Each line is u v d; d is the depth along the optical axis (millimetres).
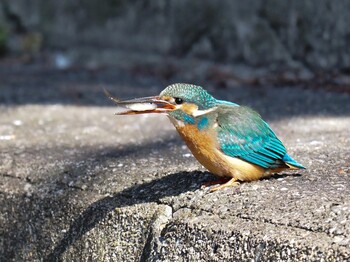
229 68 9664
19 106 8203
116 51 10719
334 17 8773
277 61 9344
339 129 6492
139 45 10508
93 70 10602
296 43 9141
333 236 3902
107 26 10758
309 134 6312
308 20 8984
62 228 5215
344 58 8781
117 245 4820
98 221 4957
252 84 9180
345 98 8133
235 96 8516
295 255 3893
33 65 11156
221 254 4195
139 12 10453
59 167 5617
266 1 9289
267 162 4684
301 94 8469
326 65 8930
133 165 5465
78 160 5754
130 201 4918
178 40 10156
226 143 4566
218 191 4633
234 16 9602
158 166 5367
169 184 4957
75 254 5043
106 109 8008
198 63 9961
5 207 5574
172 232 4480
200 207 4516
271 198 4410
